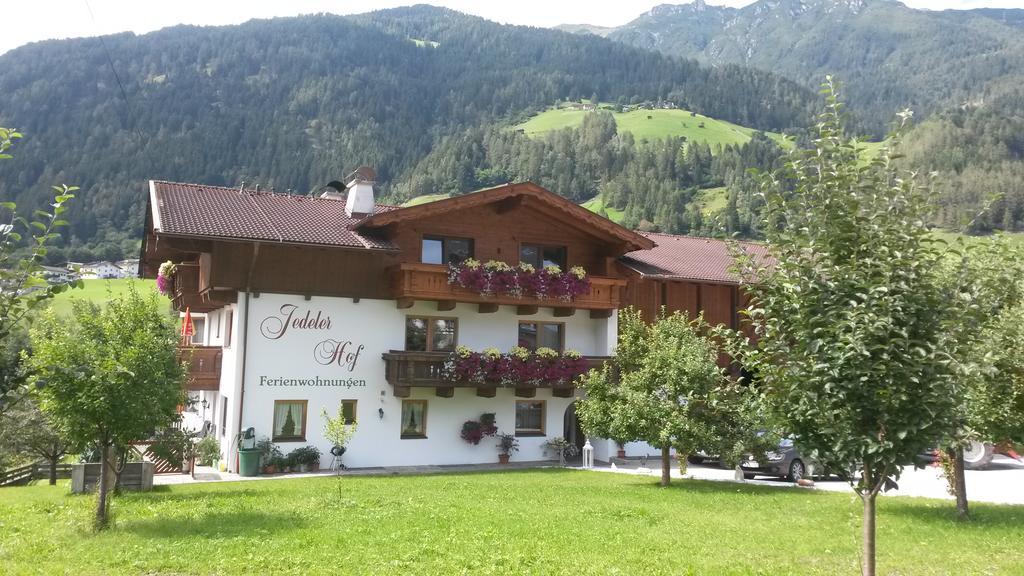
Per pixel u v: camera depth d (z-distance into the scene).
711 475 24.77
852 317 7.38
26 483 27.78
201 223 23.75
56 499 17.88
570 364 27.67
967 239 7.72
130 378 12.99
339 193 32.66
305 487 19.84
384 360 26.31
